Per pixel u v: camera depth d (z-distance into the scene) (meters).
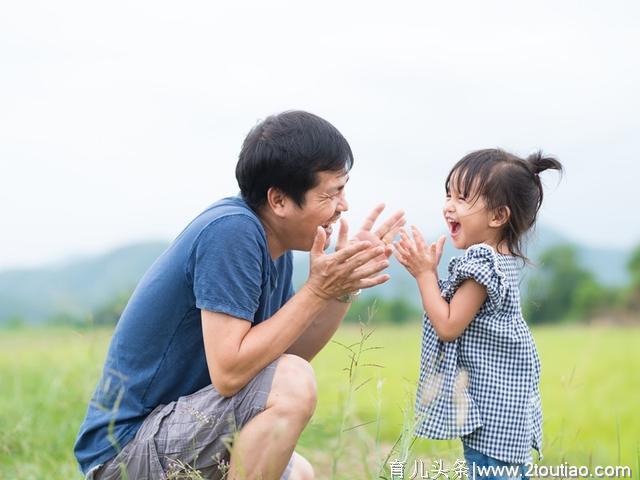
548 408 7.61
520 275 3.68
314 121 3.20
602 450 4.92
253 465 3.05
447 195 3.72
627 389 9.23
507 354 3.42
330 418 4.59
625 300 29.17
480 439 3.40
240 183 3.29
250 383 3.10
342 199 3.27
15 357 7.36
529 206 3.60
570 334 17.08
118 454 3.15
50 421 5.07
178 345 3.20
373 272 3.12
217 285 3.07
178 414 3.13
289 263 3.63
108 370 3.26
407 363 7.60
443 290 3.56
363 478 3.95
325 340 3.66
